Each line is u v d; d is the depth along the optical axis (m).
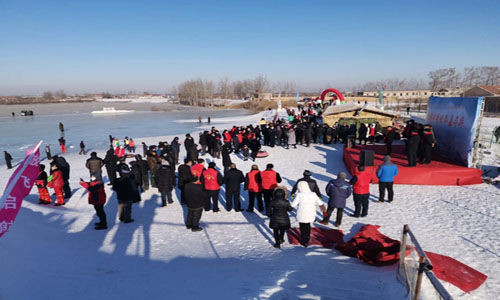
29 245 6.40
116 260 6.23
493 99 46.47
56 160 10.62
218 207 10.09
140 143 31.41
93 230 8.27
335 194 7.67
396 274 4.91
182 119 66.31
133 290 4.70
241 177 9.45
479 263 5.72
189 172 10.19
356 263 5.71
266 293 4.39
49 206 10.34
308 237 6.80
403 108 56.00
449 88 109.19
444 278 4.94
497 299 4.48
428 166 11.88
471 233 7.12
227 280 5.00
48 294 4.52
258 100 130.12
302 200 6.66
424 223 7.84
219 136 18.53
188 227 8.26
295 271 5.24
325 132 20.80
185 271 5.53
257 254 6.47
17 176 5.40
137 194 8.96
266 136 21.31
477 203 9.12
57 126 53.53
